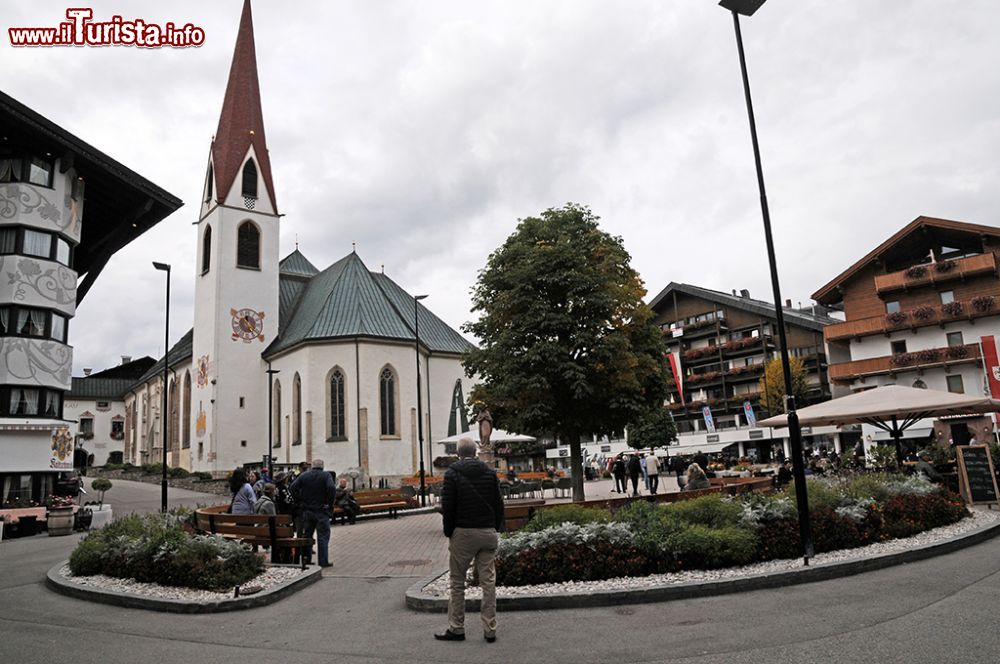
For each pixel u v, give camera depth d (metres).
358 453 45.84
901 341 44.91
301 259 64.25
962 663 6.02
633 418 23.62
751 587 9.52
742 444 59.59
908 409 16.52
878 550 11.32
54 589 11.85
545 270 22.92
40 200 30.53
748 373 61.25
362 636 8.08
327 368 47.16
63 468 31.19
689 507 12.21
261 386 52.81
